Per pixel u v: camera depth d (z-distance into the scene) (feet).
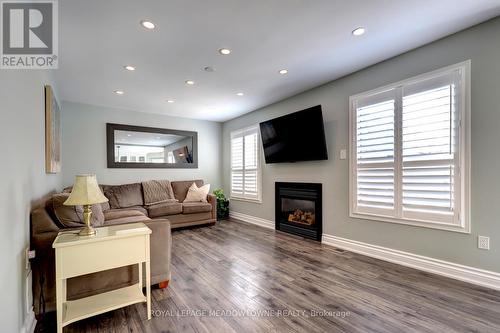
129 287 6.47
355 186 10.37
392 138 9.14
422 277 7.84
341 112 10.93
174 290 7.19
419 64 8.38
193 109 16.08
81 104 14.43
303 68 9.91
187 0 5.83
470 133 7.29
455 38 7.56
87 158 14.57
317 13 6.45
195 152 18.72
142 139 16.47
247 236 13.12
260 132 15.44
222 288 7.29
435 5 6.19
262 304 6.41
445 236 7.81
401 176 8.84
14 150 4.66
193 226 15.48
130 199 14.61
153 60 8.99
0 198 3.90
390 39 7.83
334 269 8.60
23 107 5.35
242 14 6.44
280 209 14.34
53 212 6.51
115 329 5.44
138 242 5.90
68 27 6.81
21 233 5.02
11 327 4.31
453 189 7.62
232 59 9.02
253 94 13.05
